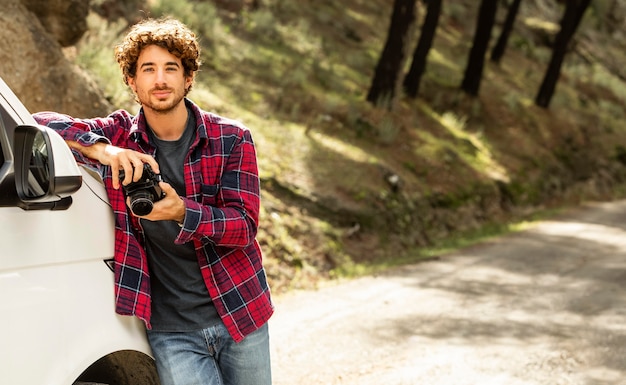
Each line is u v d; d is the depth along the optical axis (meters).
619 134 29.84
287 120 16.41
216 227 2.98
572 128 27.45
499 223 18.28
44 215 2.65
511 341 7.52
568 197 23.42
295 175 14.01
